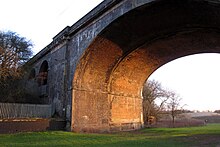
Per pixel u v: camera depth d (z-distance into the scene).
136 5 15.08
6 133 17.44
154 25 17.95
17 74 22.14
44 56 27.83
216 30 17.41
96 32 18.72
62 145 13.08
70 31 22.28
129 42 20.73
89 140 15.73
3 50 21.00
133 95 28.12
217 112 85.94
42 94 26.09
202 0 12.96
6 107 19.06
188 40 20.70
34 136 16.52
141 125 28.44
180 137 18.72
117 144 14.00
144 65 26.19
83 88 21.50
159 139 17.08
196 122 50.34
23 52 25.27
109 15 17.47
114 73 24.25
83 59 20.56
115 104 24.92
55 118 20.78
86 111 21.39
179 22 17.30
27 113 20.41
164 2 14.26
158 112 47.22
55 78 23.86
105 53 21.17
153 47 22.42
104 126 22.92
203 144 14.28
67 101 21.11
